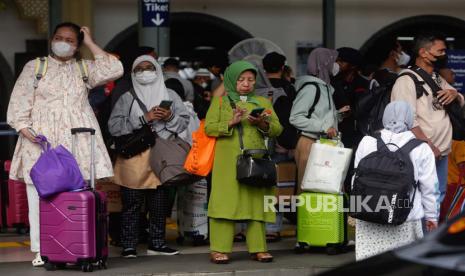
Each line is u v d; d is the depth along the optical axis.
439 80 10.86
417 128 10.41
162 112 11.09
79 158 10.53
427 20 23.03
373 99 10.88
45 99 10.56
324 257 11.52
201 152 10.79
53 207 10.16
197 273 10.41
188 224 12.33
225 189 10.74
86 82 10.75
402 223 9.17
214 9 22.22
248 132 10.70
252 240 11.05
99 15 21.44
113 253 11.84
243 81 10.81
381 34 22.80
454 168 13.00
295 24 22.45
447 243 5.34
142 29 15.04
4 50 21.20
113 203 12.05
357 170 9.22
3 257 11.62
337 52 12.37
